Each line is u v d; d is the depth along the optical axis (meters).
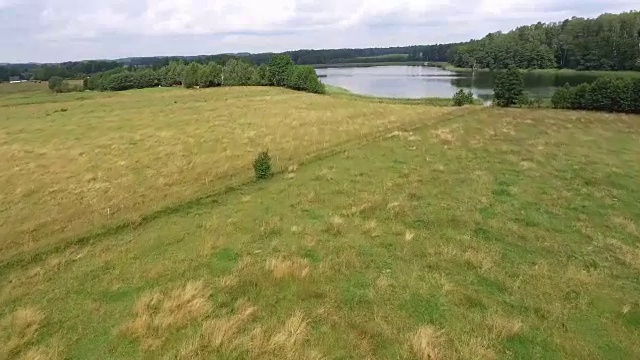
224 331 9.34
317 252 13.62
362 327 9.60
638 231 15.85
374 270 12.35
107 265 13.46
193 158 32.16
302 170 24.25
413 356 8.73
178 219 17.72
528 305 10.70
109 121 50.84
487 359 8.62
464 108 54.34
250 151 33.34
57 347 9.26
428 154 27.42
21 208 22.89
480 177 22.30
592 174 23.58
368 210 17.41
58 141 40.06
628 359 8.91
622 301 11.05
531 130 37.84
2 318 10.72
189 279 12.11
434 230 15.43
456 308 10.48
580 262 13.24
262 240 14.76
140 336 9.50
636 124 44.84
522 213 17.31
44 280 12.74
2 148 37.53
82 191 25.42
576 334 9.66
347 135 37.16
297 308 10.41
